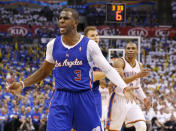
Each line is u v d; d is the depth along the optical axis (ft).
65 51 16.21
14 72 80.94
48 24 106.93
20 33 94.12
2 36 94.12
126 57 26.53
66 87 16.28
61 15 16.11
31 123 56.75
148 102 27.25
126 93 16.21
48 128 16.30
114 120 27.50
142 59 97.45
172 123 61.26
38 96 60.70
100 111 24.16
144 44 100.37
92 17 104.22
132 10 113.09
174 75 89.61
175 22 114.32
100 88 32.12
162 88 78.64
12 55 91.61
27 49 92.58
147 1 118.21
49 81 67.97
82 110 16.30
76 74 16.22
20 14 109.29
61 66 16.35
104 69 16.26
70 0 115.24
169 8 114.93
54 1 115.96
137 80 27.09
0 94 64.08
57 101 16.38
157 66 95.50
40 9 111.24
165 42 101.30
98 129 16.48
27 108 57.98
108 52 52.31
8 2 115.75
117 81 16.26
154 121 60.70
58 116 16.15
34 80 17.53
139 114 26.61
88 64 16.37
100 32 85.20
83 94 16.31
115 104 27.27
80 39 16.33
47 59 17.10
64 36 16.24
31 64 87.10
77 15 16.31
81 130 16.52
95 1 108.58
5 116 57.77
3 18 108.17
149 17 112.57
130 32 95.45
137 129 26.27
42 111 57.67
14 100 60.64
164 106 64.59
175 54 99.71
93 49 16.12
